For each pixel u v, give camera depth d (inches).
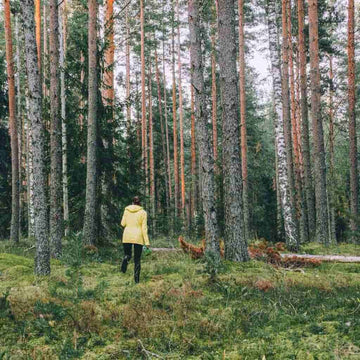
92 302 245.0
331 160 981.8
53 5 464.1
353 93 720.3
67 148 615.2
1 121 965.8
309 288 291.4
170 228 990.4
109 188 604.4
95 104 518.3
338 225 1056.8
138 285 301.9
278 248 554.3
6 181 934.4
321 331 197.5
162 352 185.6
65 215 608.4
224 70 406.9
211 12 1032.2
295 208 753.0
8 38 668.1
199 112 373.4
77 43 631.8
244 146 824.3
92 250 464.4
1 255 399.2
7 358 171.5
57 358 176.2
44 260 323.6
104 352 183.5
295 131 918.4
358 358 164.4
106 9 722.8
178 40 1225.4
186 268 363.6
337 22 883.4
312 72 631.8
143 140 1099.3
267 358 175.5
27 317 217.9
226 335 204.4
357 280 321.1
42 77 746.2
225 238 401.4
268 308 240.1
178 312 230.8
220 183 761.6
